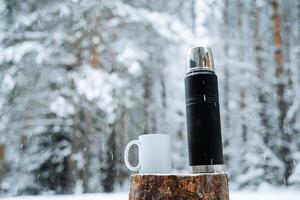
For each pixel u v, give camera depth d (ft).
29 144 14.89
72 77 14.23
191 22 16.44
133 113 15.62
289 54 17.19
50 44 14.32
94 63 14.47
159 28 14.06
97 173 14.94
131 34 15.23
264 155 15.14
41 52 13.76
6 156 14.71
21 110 14.71
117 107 14.90
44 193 14.52
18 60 13.53
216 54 15.53
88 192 14.08
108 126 15.07
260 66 17.03
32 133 14.69
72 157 14.15
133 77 15.38
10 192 14.47
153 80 16.03
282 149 15.69
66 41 14.73
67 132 14.75
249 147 15.92
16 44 13.85
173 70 15.03
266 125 16.49
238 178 14.90
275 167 15.06
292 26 17.54
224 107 16.56
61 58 14.55
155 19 14.15
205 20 16.14
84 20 14.74
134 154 15.44
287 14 17.61
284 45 17.37
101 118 15.11
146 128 15.65
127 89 14.85
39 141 14.88
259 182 14.70
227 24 17.33
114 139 15.23
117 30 14.99
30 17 14.52
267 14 17.60
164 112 15.67
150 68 15.74
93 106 14.08
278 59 16.83
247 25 17.60
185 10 16.72
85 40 14.80
